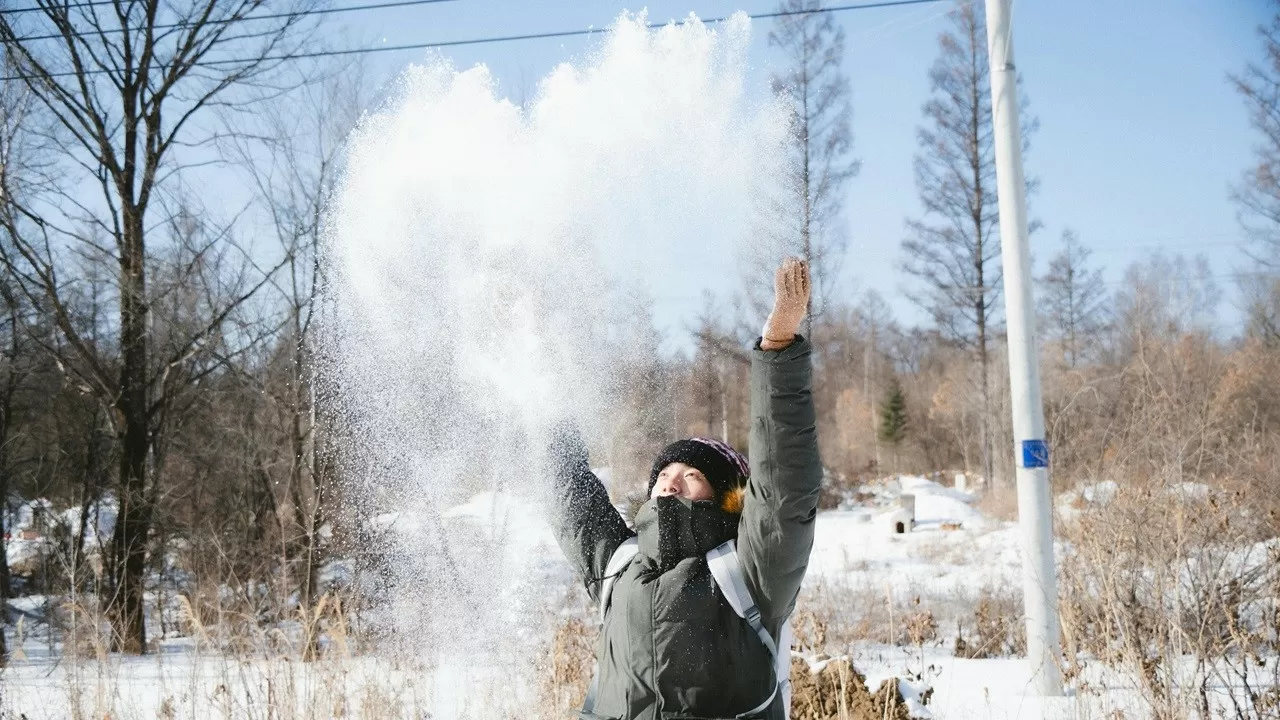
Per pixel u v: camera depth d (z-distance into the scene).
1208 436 6.40
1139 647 4.75
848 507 31.14
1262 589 5.68
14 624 12.00
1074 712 4.72
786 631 2.27
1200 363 7.73
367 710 4.51
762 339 2.11
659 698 2.16
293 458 12.36
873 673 6.08
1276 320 19.84
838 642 7.76
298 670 5.55
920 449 50.59
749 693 2.16
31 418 16.78
